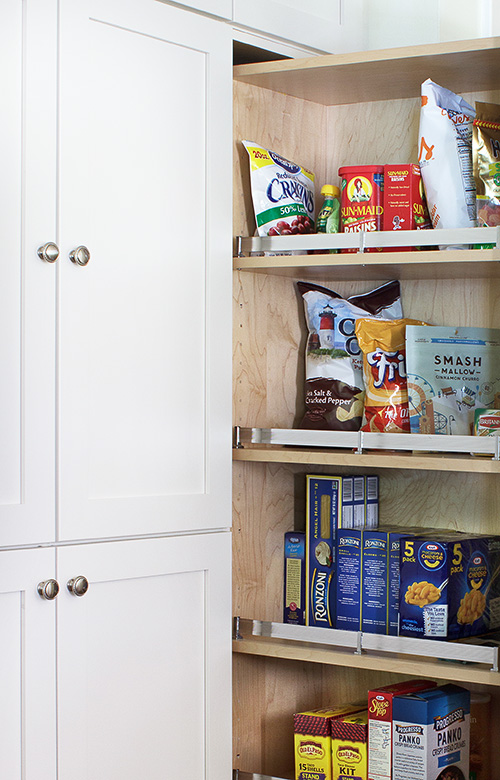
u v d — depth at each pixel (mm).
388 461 1584
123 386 1497
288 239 1667
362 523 1827
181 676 1562
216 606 1609
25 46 1376
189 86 1589
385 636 1580
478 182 1605
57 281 1410
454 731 1613
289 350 1871
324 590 1769
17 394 1370
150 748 1515
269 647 1636
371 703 1601
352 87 1810
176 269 1570
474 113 1719
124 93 1500
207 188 1612
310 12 1762
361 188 1725
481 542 1683
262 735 1781
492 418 1597
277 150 1841
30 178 1380
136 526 1501
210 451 1610
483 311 1828
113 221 1485
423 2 1857
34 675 1373
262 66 1707
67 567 1413
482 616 1673
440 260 1569
